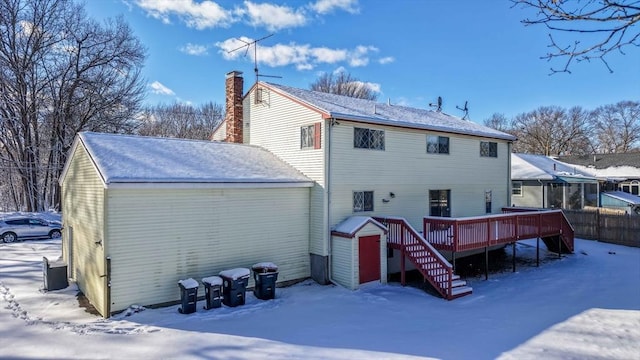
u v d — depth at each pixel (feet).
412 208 53.47
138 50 107.14
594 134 210.18
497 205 66.74
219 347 25.48
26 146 95.55
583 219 73.00
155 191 34.96
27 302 36.27
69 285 42.19
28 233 73.51
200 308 34.81
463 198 60.75
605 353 24.64
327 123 44.70
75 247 42.98
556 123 199.82
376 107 57.98
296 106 48.37
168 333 28.14
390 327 30.01
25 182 97.25
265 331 28.84
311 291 41.27
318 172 45.19
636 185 117.29
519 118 215.51
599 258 57.62
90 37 99.50
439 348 25.52
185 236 36.78
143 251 34.22
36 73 96.32
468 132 59.41
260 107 54.80
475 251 59.93
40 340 26.53
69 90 97.50
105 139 40.86
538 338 27.40
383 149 50.19
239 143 55.42
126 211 33.35
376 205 49.34
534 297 39.11
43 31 95.25
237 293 35.58
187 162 40.73
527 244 66.85
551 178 85.71
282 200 43.93
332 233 44.42
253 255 41.52
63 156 98.68
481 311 34.55
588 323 30.66
